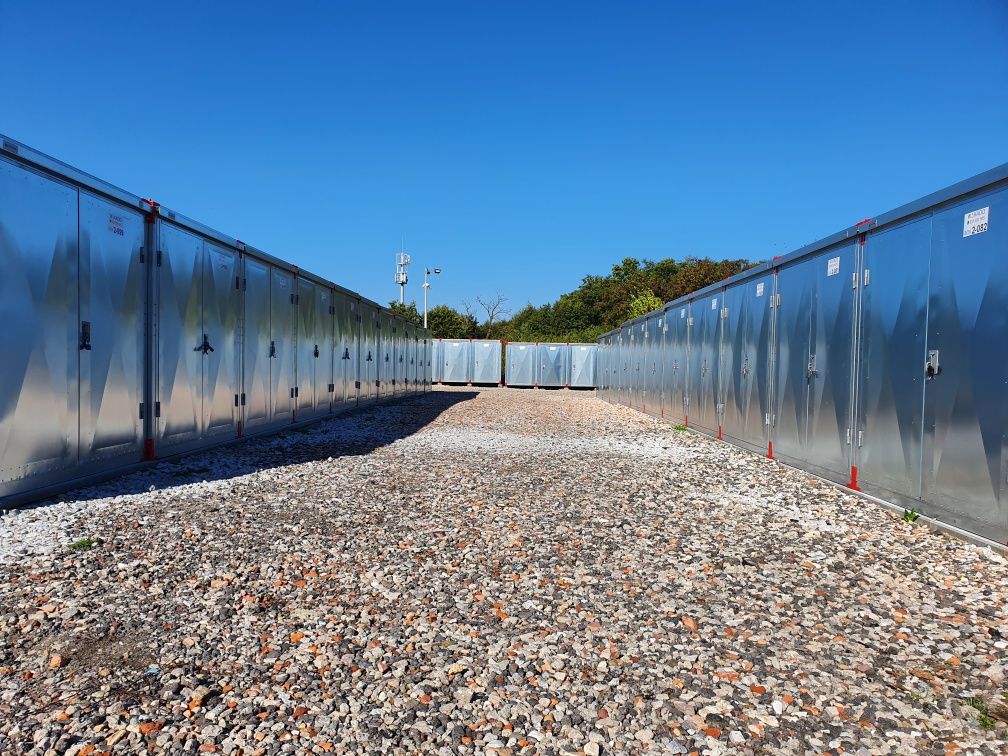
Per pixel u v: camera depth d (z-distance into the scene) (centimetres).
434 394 2450
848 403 655
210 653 298
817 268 724
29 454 526
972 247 477
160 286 706
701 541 490
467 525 520
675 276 4416
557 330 5056
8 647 295
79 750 225
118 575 383
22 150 499
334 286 1343
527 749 236
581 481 706
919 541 484
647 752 236
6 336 497
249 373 946
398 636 321
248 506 552
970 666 298
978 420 472
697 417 1202
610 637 327
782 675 292
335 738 238
